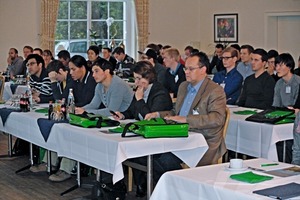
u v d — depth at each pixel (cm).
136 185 504
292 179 287
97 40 1212
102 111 521
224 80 644
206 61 448
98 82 530
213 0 1248
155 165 440
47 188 545
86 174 575
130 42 1246
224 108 441
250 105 602
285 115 478
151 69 485
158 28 1242
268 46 1152
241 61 749
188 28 1273
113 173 395
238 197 259
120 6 1236
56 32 1177
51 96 640
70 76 596
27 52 1010
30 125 529
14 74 976
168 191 302
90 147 426
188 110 454
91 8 1205
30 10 1124
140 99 483
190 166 424
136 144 397
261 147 480
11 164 647
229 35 1218
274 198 251
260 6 1155
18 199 511
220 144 442
